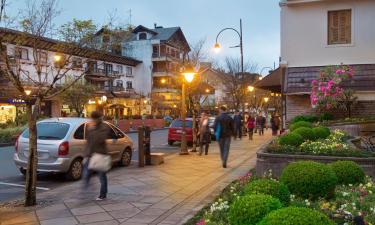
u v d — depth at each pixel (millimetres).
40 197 9281
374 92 17312
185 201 8664
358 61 18734
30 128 8516
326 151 10125
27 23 10836
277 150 10383
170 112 69562
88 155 8977
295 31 19594
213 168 13633
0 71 9953
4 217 7484
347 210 6059
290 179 6859
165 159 16359
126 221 7121
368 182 7949
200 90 43062
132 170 13297
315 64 19312
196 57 43375
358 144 13242
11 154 20172
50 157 11695
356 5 18766
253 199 4719
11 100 37406
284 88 19188
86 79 47625
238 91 44562
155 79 71562
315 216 3758
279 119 31125
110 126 14062
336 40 19188
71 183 11531
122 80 66625
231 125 13859
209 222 5527
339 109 18531
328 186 6746
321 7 19234
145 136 14516
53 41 10000
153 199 8859
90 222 7090
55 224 6992
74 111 46969
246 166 14070
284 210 3869
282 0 19766
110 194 9406
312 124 16406
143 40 71438
